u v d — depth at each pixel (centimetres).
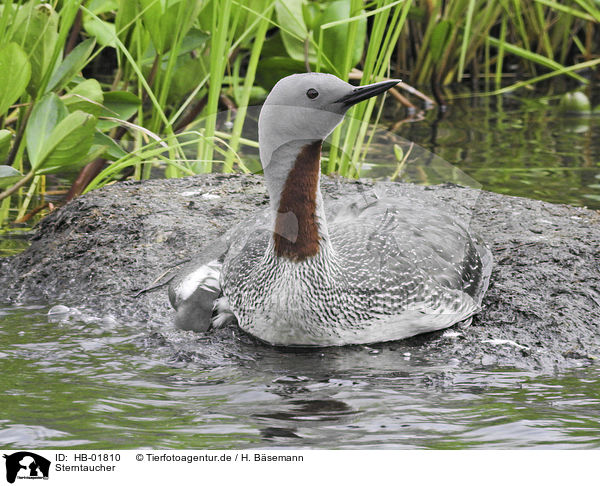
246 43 1065
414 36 1588
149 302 689
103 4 1025
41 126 797
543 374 565
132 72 1012
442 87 1579
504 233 784
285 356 600
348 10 984
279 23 1078
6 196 805
